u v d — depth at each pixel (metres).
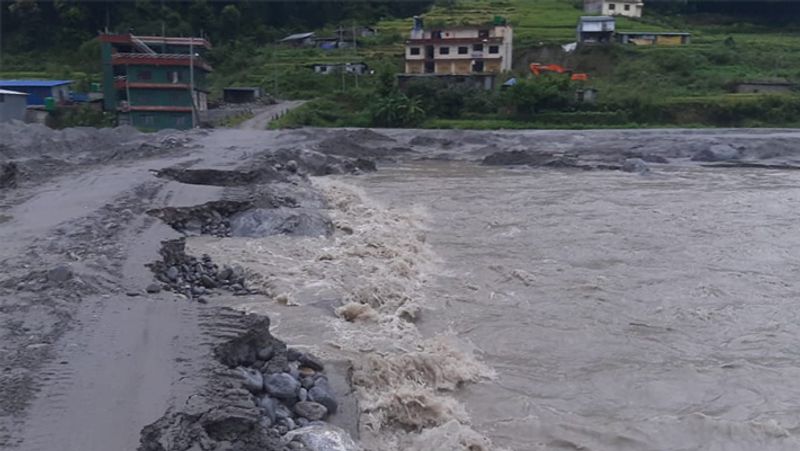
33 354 10.80
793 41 86.31
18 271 14.70
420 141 51.09
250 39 85.56
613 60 77.50
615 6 97.25
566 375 14.20
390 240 22.56
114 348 11.23
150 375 10.34
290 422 10.18
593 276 20.53
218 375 10.50
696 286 19.77
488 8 101.62
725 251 23.33
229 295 16.55
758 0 100.88
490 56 72.31
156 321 12.47
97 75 68.75
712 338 16.27
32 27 75.88
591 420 12.47
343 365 12.52
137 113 55.09
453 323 16.69
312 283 17.25
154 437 8.78
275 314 15.20
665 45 82.06
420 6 103.00
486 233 25.61
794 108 62.75
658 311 17.88
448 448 10.98
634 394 13.49
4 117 45.28
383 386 12.58
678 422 12.39
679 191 34.75
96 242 17.42
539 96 62.62
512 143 50.50
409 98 63.78
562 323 16.92
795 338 16.30
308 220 22.89
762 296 19.08
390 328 15.37
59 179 26.58
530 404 12.89
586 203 31.36
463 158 47.88
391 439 11.17
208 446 8.77
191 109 55.47
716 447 11.78
